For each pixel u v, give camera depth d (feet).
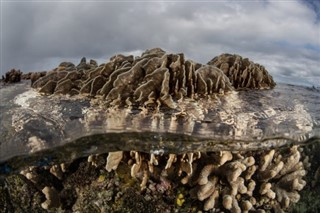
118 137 10.64
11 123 11.18
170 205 13.30
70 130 10.73
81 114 11.56
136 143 10.81
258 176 14.60
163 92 12.24
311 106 15.51
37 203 14.44
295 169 15.69
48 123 11.10
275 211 14.73
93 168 13.84
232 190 13.14
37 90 14.71
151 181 13.37
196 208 13.33
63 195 14.16
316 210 16.57
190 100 13.11
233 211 13.11
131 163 12.82
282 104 14.99
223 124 11.73
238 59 17.95
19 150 10.08
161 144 10.84
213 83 14.62
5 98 13.57
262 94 16.47
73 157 10.67
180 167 12.50
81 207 13.62
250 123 12.23
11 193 14.49
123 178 13.44
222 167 13.32
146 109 11.85
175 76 13.11
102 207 13.30
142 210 13.28
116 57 14.78
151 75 12.46
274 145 11.85
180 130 10.91
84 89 13.52
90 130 10.64
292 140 12.21
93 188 13.61
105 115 11.44
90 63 17.03
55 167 13.74
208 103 13.24
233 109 13.10
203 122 11.58
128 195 13.33
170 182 13.41
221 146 11.18
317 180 17.22
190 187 13.47
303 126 12.89
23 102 12.94
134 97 12.35
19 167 10.21
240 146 11.31
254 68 18.02
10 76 17.89
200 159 13.25
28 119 11.34
